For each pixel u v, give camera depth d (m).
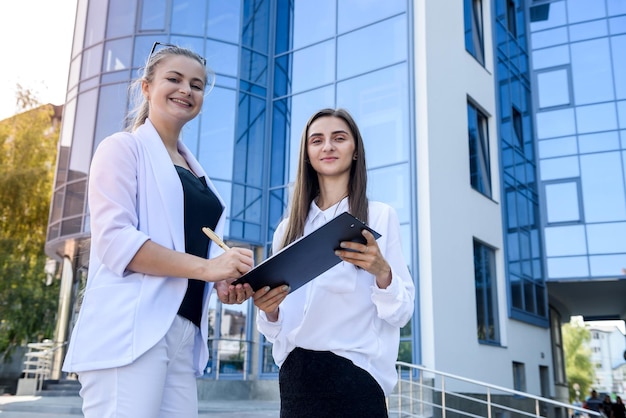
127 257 1.70
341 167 2.29
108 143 1.86
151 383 1.71
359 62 11.75
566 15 16.12
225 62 12.97
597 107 15.20
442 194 10.35
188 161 2.21
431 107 10.55
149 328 1.71
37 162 18.11
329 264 1.93
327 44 12.48
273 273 1.83
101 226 1.74
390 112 10.90
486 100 12.99
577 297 17.95
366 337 2.10
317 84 12.43
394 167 10.49
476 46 13.34
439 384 9.00
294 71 13.02
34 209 17.48
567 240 14.73
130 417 1.65
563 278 14.53
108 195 1.77
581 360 57.75
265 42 13.61
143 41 13.13
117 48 13.31
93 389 1.70
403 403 8.90
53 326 16.20
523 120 15.17
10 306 16.20
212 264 1.75
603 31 15.57
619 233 14.26
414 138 10.36
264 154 12.93
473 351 10.27
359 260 1.90
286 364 2.14
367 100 11.38
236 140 12.56
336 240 1.79
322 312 2.09
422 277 9.59
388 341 2.15
